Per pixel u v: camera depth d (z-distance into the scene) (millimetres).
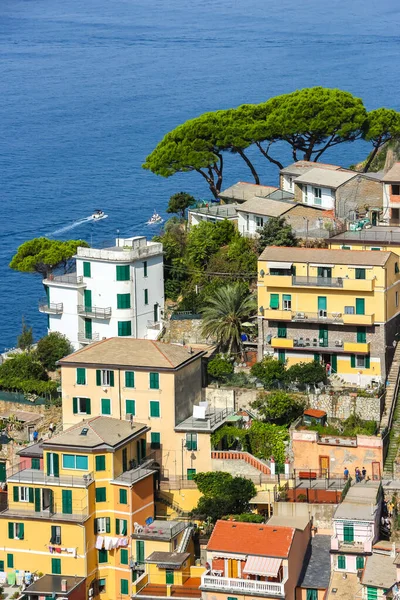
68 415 195375
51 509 178125
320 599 162125
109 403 192875
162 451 190250
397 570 157000
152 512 182625
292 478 182125
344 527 165750
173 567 167500
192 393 195375
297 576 163625
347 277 198125
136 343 196500
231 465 187375
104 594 179125
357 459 182125
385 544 166125
